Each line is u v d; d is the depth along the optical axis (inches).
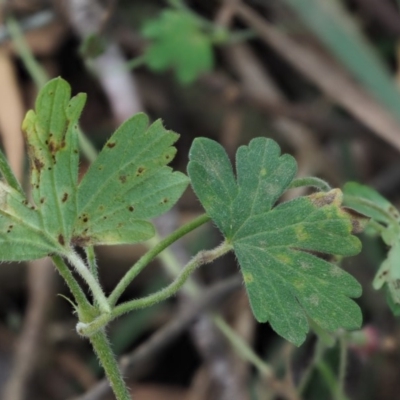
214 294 13.4
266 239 9.3
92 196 9.2
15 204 9.0
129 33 17.2
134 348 16.1
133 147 9.2
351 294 9.2
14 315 16.0
